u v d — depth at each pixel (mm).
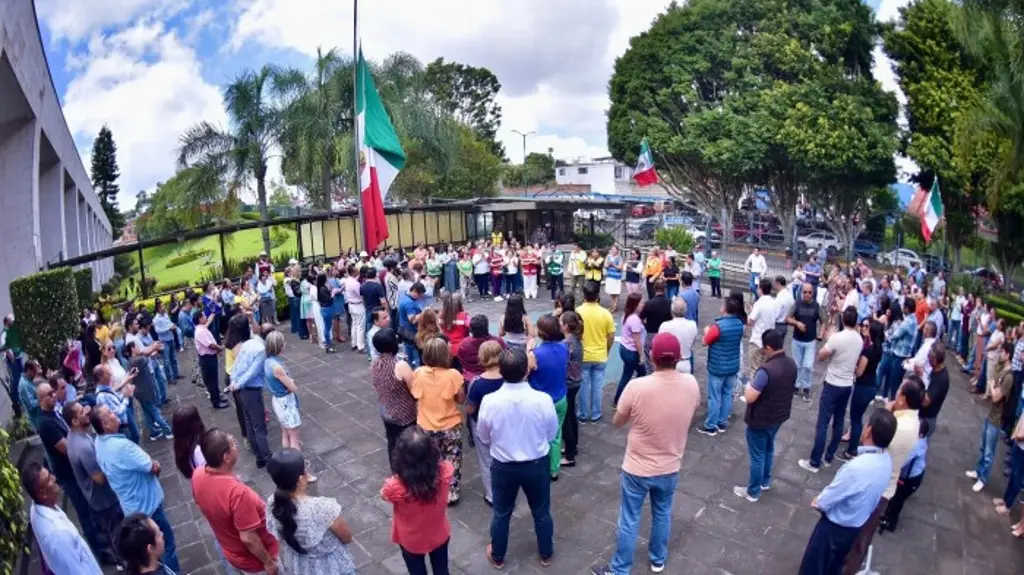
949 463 7445
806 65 23297
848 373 6461
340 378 10523
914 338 8766
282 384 6773
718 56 25109
